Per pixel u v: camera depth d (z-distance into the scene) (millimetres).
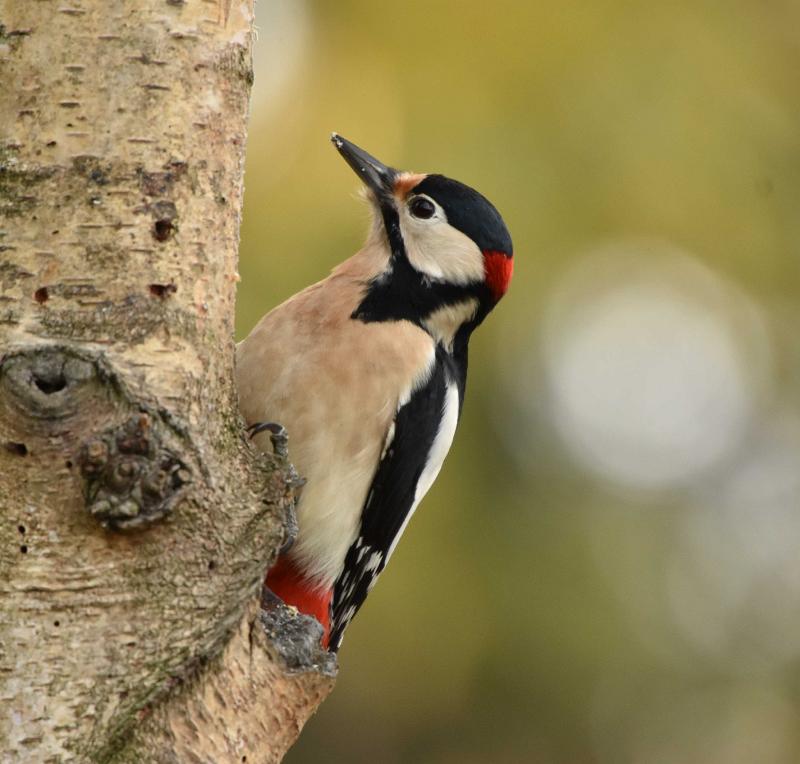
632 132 11938
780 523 13656
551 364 11984
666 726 12953
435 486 11969
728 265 12367
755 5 12695
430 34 11773
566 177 11766
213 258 5723
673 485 13398
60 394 5039
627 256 11930
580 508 12664
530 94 11773
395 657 12062
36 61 5414
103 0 5496
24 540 4988
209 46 5738
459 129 11609
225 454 5598
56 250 5355
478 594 12078
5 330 5250
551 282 11758
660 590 13016
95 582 5043
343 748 12734
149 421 5164
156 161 5543
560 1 11984
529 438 12305
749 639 13492
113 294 5398
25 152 5391
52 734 4938
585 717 12711
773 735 13312
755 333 12867
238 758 5355
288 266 11148
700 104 12180
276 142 11484
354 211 11273
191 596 5230
